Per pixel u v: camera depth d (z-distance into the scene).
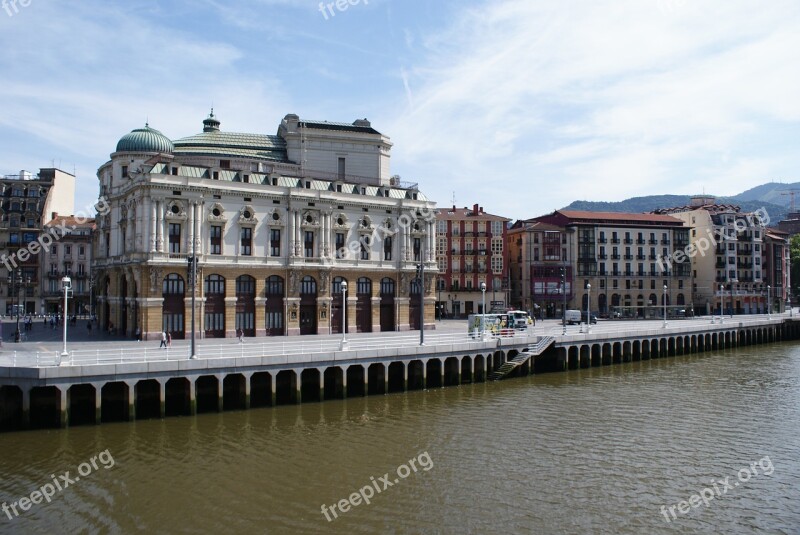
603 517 29.77
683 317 128.12
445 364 62.28
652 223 136.00
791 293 176.25
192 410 47.00
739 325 100.38
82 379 43.03
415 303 87.62
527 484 33.91
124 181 77.81
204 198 71.12
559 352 72.50
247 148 90.69
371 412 49.59
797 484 34.22
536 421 47.19
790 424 46.72
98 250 88.62
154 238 67.69
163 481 33.72
